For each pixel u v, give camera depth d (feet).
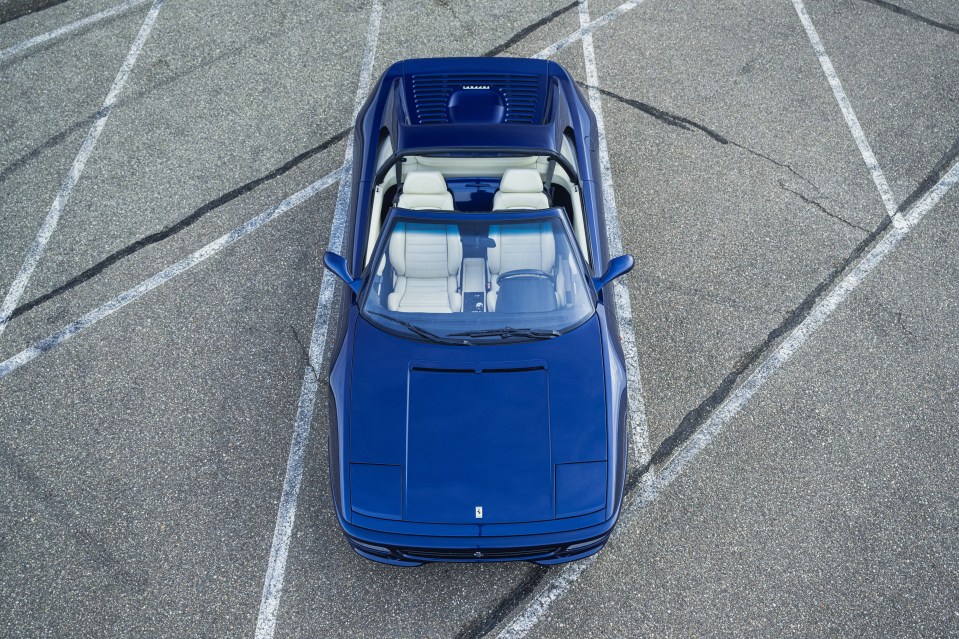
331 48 24.57
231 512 15.20
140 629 13.71
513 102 17.35
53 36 25.03
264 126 22.41
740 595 14.01
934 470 15.62
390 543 12.60
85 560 14.53
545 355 13.99
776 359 17.38
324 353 17.65
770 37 25.02
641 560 14.48
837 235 19.72
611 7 26.08
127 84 23.52
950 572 14.23
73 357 17.54
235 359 17.53
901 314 18.13
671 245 19.49
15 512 15.17
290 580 14.30
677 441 16.16
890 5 26.13
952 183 20.90
